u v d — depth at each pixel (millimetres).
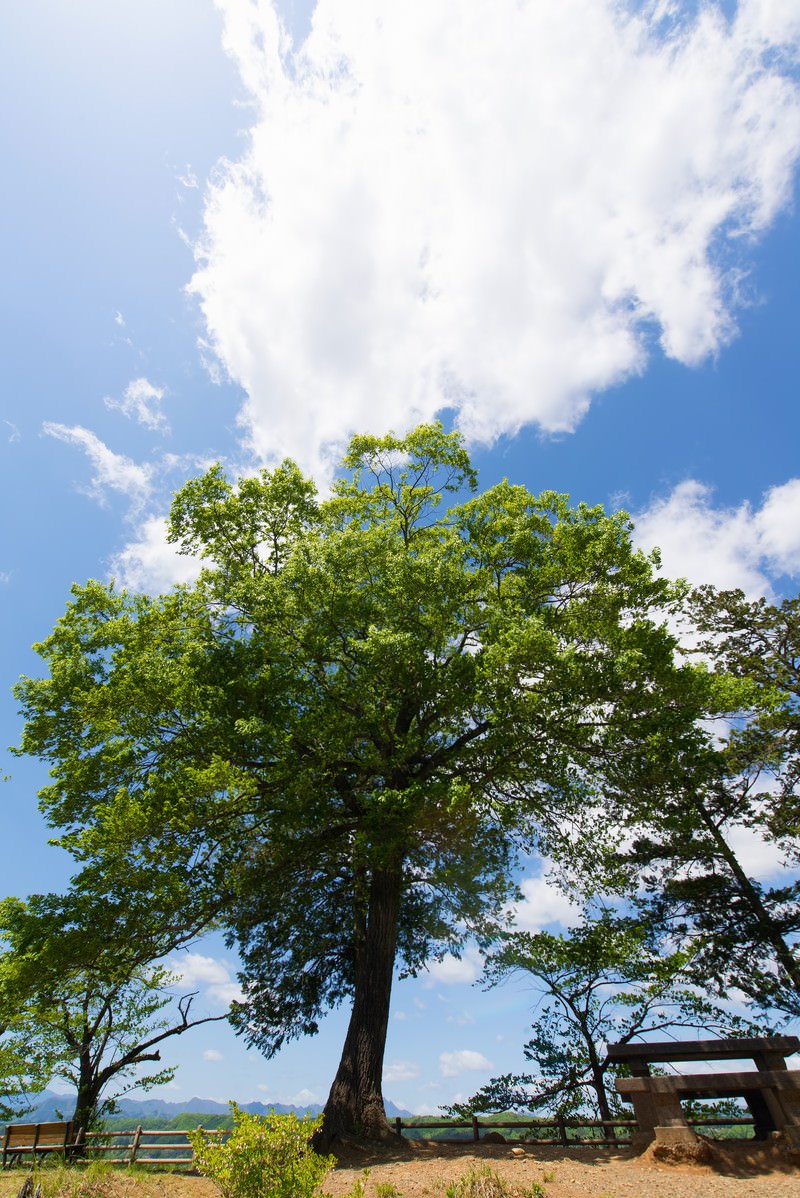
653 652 13602
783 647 20406
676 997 16625
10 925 12539
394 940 14867
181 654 15797
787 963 16406
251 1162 6539
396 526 19812
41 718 17672
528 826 17172
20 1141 14195
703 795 18375
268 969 18766
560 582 16047
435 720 16641
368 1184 9523
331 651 16062
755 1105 10141
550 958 17422
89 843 12156
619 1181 8672
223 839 13734
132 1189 9555
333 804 16656
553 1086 16500
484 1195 8039
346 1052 13453
